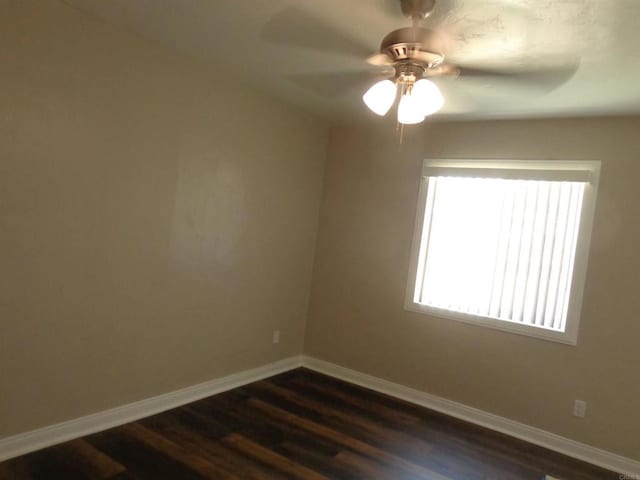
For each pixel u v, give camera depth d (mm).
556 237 3119
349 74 2820
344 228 4078
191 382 3215
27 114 2154
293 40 2396
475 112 3244
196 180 3021
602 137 2992
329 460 2617
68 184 2346
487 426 3314
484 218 3400
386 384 3801
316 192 4160
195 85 2932
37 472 2197
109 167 2518
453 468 2684
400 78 1987
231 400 3324
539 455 2963
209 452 2564
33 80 2160
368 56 2500
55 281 2354
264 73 2975
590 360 2977
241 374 3639
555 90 2648
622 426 2867
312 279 4254
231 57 2752
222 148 3174
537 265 3180
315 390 3699
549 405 3107
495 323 3312
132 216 2666
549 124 3178
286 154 3750
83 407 2572
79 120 2357
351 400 3561
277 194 3719
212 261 3232
